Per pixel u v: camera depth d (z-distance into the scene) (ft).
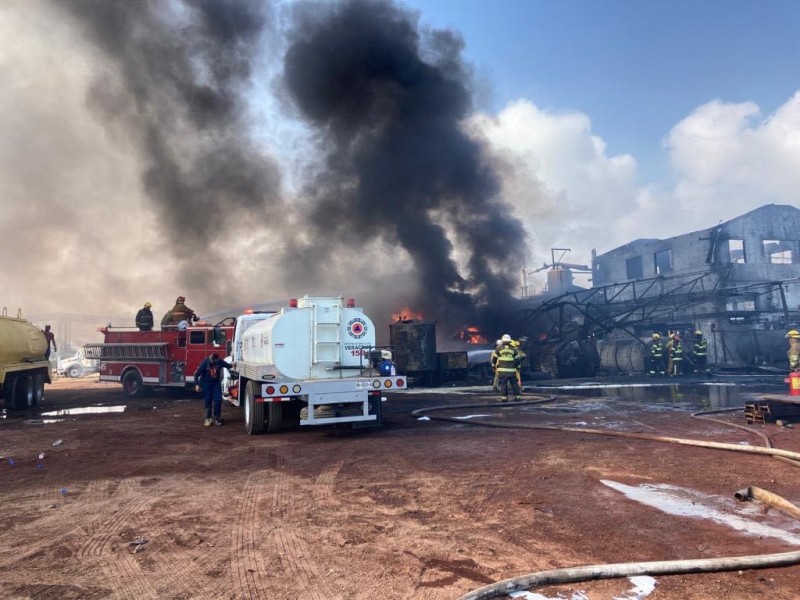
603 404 41.70
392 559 12.33
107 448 26.71
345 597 10.47
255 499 17.40
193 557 12.66
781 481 18.24
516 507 16.02
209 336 50.01
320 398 28.30
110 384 79.87
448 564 11.98
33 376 47.34
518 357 44.88
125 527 14.88
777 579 10.83
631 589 10.46
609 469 20.43
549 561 11.99
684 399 44.34
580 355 74.13
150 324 58.65
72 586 11.19
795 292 98.89
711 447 23.56
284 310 29.22
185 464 22.82
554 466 21.02
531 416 35.45
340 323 29.81
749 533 13.57
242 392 33.71
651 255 113.60
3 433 32.07
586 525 14.34
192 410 42.86
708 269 96.48
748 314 80.33
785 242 103.30
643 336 90.94
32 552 13.14
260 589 10.89
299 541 13.58
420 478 19.62
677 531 13.78
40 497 18.08
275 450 25.52
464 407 40.24
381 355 30.30
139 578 11.53
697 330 77.41
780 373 69.51
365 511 15.96
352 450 24.99
